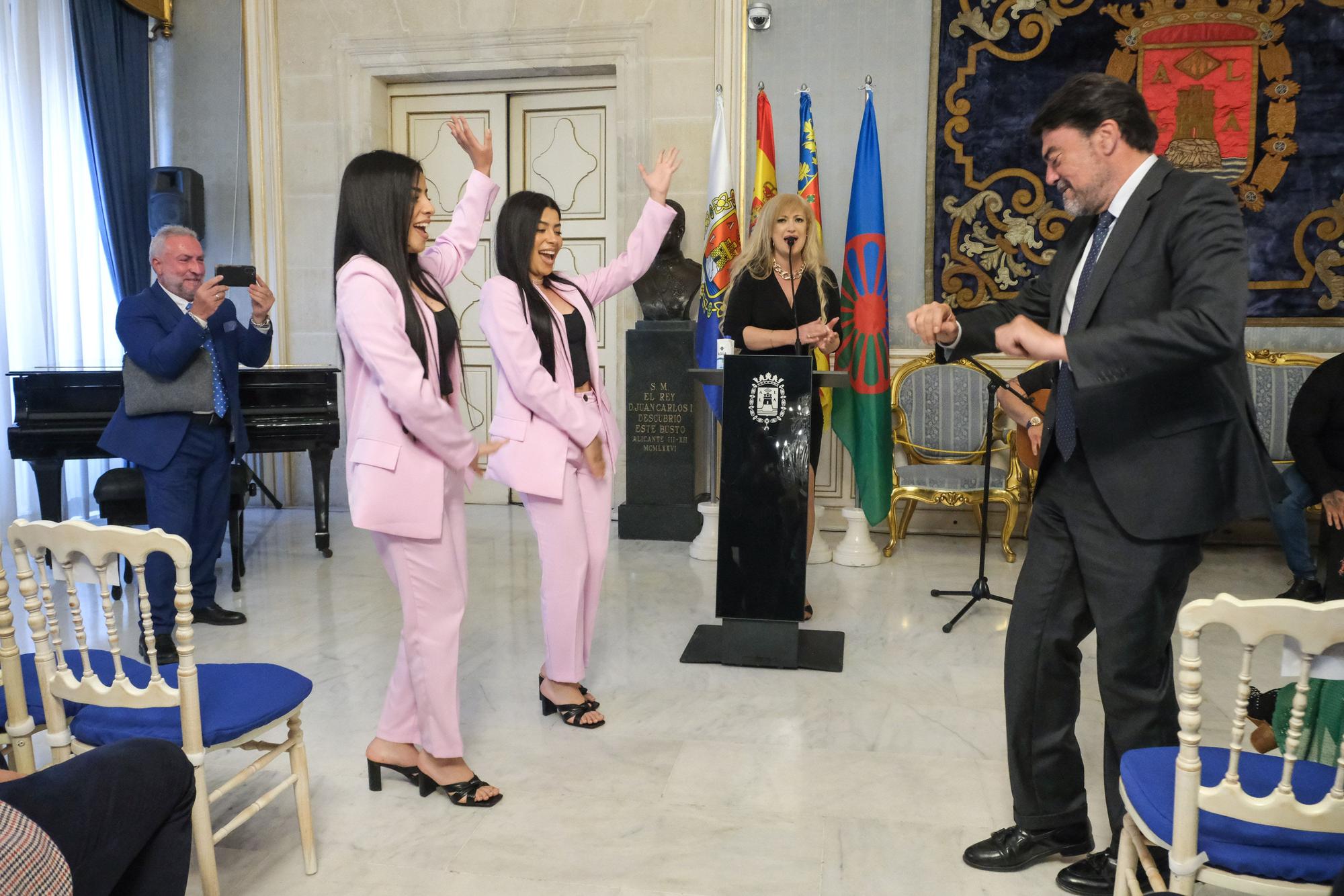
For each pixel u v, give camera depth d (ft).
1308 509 16.61
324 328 20.34
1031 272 17.62
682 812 7.68
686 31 18.25
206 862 5.93
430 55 19.38
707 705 9.89
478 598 13.83
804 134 16.52
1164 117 16.99
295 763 6.72
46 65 17.83
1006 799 7.88
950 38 17.46
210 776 8.29
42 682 5.86
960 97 17.53
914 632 12.30
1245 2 16.52
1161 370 5.23
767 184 16.81
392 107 20.45
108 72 18.89
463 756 8.67
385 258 7.00
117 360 19.42
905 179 17.90
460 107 20.20
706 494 18.60
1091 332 5.26
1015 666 6.68
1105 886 6.44
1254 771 5.09
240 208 20.25
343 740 9.05
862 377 16.01
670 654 11.49
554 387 8.64
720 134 16.60
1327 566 12.34
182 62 20.13
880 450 15.97
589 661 11.23
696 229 18.57
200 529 12.27
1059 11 17.07
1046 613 6.54
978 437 17.39
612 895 6.54
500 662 11.20
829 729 9.30
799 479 10.65
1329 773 5.05
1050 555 6.51
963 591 13.75
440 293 7.73
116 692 5.76
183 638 5.68
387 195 6.98
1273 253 16.88
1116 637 6.07
